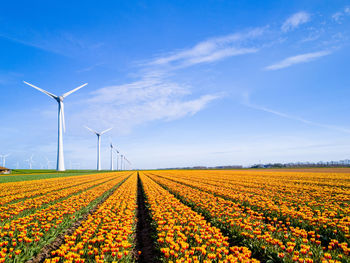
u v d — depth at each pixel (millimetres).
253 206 14859
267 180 37438
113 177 53938
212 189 23094
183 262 6645
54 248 9164
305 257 7066
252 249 8461
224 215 12688
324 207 14180
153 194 20250
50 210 13852
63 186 29938
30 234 9250
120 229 9562
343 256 7113
